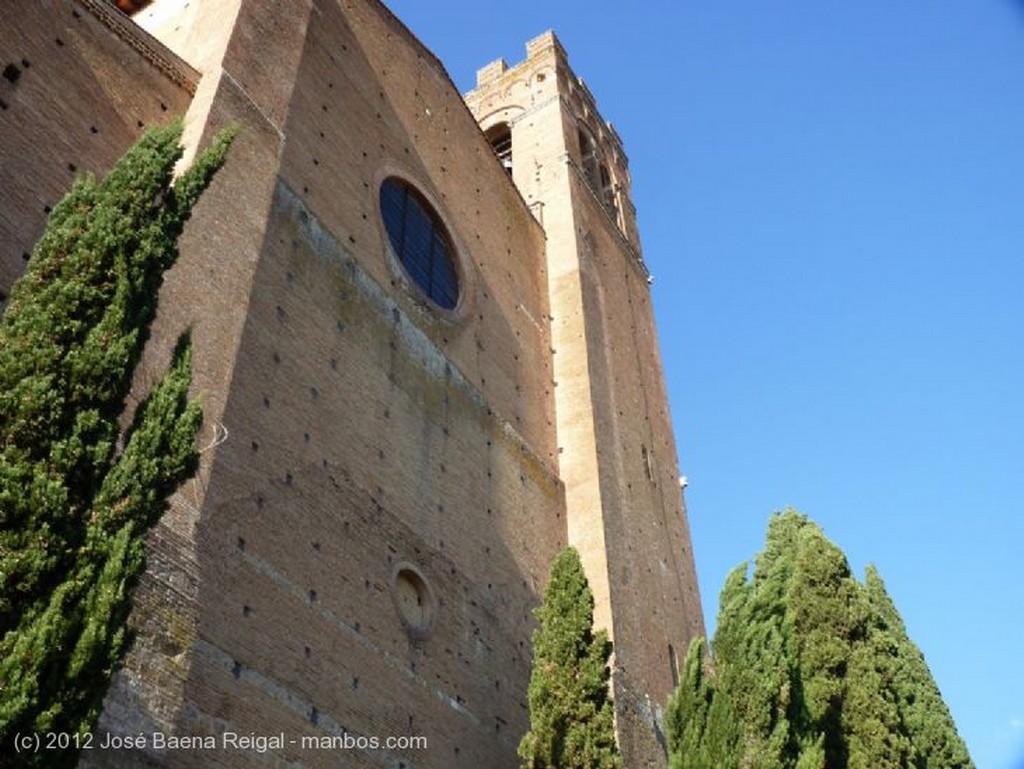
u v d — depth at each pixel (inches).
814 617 991.6
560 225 1557.6
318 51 1079.0
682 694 738.2
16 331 454.6
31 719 366.3
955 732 1221.7
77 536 418.0
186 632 566.6
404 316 1026.7
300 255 895.7
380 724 752.3
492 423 1120.8
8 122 689.0
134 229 511.2
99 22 802.2
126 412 594.9
